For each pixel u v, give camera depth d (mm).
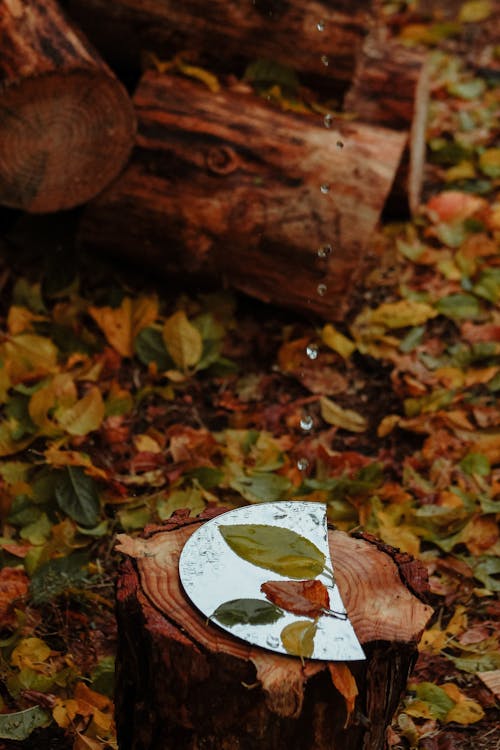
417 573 2361
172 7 4031
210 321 4039
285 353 4039
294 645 2133
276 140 3973
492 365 4117
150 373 3906
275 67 4117
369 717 2244
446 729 2732
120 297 4148
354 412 3857
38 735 2641
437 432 3760
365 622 2227
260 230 3918
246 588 2266
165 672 2164
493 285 4414
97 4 4062
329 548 2422
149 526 2457
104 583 3127
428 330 4273
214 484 3436
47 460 3330
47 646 2838
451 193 4809
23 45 3496
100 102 3703
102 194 3965
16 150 3693
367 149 4012
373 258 4559
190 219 3943
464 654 2943
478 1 6238
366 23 4035
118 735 2412
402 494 3473
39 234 4312
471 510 3406
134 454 3611
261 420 3807
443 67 5781
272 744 2201
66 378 3707
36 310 4055
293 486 3506
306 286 3971
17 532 3268
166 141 3955
